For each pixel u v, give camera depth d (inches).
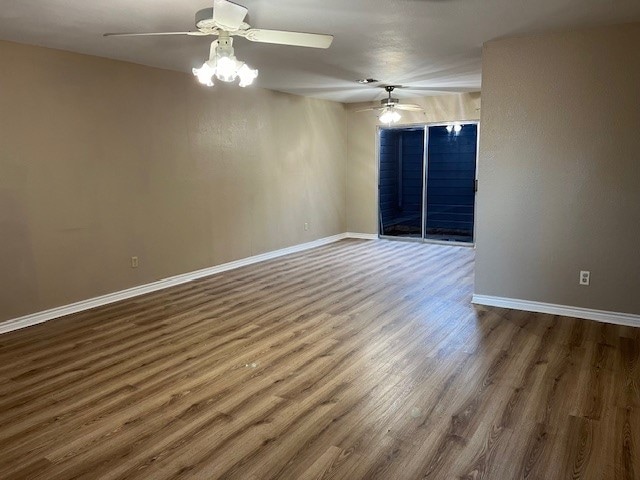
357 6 127.0
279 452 92.9
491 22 143.7
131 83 195.0
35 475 87.4
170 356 139.1
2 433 100.7
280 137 278.5
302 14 133.3
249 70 116.0
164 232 214.7
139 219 203.3
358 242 330.6
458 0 123.2
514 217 173.2
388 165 341.4
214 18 100.0
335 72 218.5
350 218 349.4
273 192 276.8
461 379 122.3
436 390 116.7
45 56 166.9
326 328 160.4
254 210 264.4
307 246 309.3
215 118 235.1
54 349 145.6
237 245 254.8
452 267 250.4
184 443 96.3
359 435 98.3
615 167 155.2
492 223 177.5
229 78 115.0
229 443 96.0
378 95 293.6
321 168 316.5
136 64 196.1
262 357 137.5
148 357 138.6
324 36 114.2
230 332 157.9
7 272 161.8
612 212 157.5
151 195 207.5
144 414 107.5
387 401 111.8
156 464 89.9
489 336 151.0
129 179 197.8
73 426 103.1
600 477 85.0
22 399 115.0
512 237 174.7
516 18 139.9
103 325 166.6
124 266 198.8
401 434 98.5
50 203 172.1
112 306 188.9
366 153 335.0
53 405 112.0
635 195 153.4
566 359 133.1
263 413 107.1
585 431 98.6
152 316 175.6
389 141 338.0
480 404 109.9
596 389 115.9
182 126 218.5
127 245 199.3
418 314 173.6
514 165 170.4
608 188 157.0
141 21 136.6
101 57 183.3
